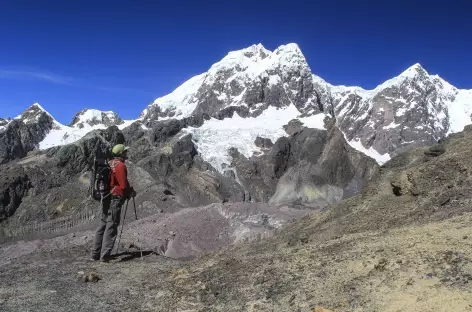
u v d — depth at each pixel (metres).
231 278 11.12
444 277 8.64
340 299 8.82
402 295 8.43
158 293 10.88
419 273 9.03
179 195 116.81
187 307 9.81
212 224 69.12
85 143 126.06
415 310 7.88
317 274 10.22
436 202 19.62
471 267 8.75
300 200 126.38
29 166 120.56
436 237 10.99
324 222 27.06
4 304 9.79
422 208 20.02
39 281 11.54
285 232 29.41
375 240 12.21
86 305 10.00
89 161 123.12
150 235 57.56
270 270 11.03
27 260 14.16
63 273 12.43
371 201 25.44
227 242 63.81
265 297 9.66
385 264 9.75
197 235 65.00
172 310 9.71
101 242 14.17
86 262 13.80
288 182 135.88
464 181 20.02
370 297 8.63
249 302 9.58
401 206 22.45
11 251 56.91
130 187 14.55
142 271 12.94
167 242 56.50
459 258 9.19
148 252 15.84
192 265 13.21
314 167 140.00
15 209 106.56
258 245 20.12
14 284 11.28
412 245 10.73
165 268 13.31
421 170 22.88
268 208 78.50
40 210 104.94
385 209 23.22
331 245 12.73
